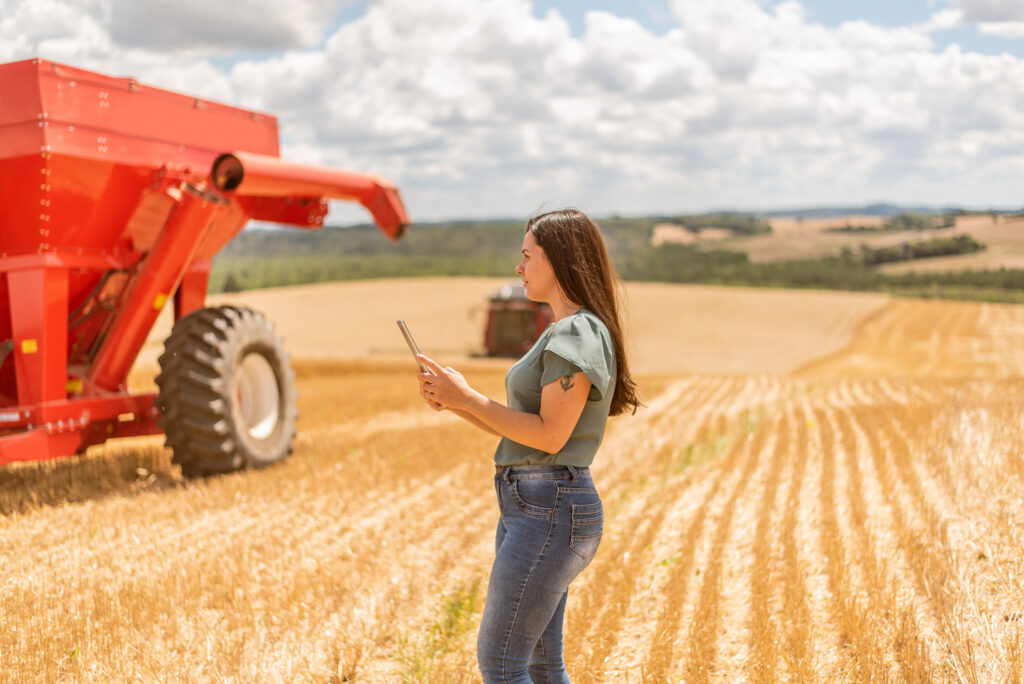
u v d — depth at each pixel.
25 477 7.49
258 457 8.19
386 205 9.25
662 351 41.28
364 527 6.29
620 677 3.75
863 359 38.69
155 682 3.63
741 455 9.20
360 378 26.47
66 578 4.90
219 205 7.90
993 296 54.97
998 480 6.63
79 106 6.86
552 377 2.54
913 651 3.67
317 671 3.79
